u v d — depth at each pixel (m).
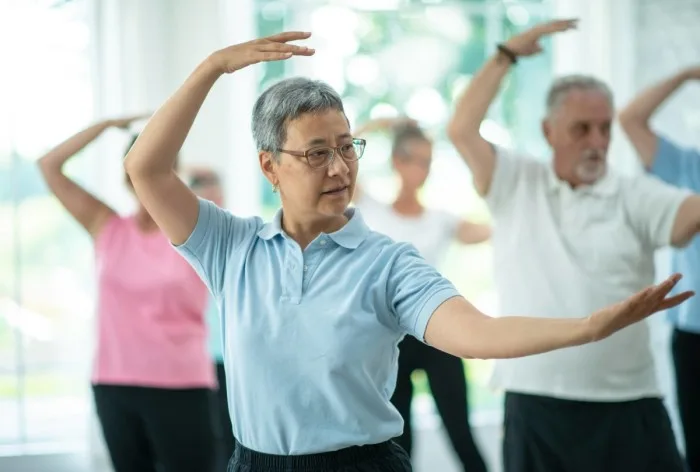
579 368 3.01
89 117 5.11
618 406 3.03
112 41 5.07
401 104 5.65
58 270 5.12
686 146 5.48
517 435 3.13
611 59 5.45
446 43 5.66
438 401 4.36
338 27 5.57
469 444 4.34
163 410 3.74
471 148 3.21
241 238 2.27
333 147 2.09
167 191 2.21
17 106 5.05
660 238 3.06
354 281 2.12
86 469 5.10
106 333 3.77
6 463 5.02
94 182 5.10
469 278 5.72
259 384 2.13
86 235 5.14
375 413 2.14
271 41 2.12
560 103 3.17
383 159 5.60
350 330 2.09
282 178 2.14
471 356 1.91
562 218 3.13
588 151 3.13
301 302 2.12
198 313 3.79
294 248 2.18
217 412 4.65
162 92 5.14
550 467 3.08
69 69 5.08
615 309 1.73
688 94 5.48
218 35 5.22
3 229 5.07
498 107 5.76
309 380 2.10
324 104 2.10
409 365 4.33
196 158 5.25
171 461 3.77
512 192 3.21
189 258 2.29
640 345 3.05
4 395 5.09
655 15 5.47
